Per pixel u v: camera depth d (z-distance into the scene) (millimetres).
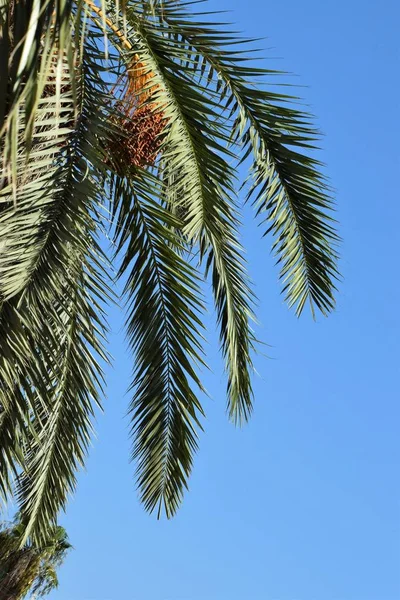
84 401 6688
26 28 1997
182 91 5777
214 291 6559
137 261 6719
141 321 6879
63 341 6375
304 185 6477
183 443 7156
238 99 6176
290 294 6723
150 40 5758
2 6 2576
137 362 7004
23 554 15992
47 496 6969
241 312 6574
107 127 4930
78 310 6062
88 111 4922
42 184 4578
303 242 6672
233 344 6598
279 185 6496
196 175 5844
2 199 4410
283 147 6336
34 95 1925
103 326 6133
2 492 6043
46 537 7297
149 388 7035
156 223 6574
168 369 6969
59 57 1927
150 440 7195
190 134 5828
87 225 4742
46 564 16250
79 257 5273
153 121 5785
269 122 6258
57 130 4531
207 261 6523
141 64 5777
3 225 4414
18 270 4445
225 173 5832
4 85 2020
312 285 6734
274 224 6605
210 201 5918
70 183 4676
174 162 5645
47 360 5363
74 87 1968
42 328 5113
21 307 4688
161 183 6215
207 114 5863
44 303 4828
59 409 6719
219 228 6105
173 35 5914
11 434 5809
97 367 6570
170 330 6863
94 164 4727
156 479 7234
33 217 4496
